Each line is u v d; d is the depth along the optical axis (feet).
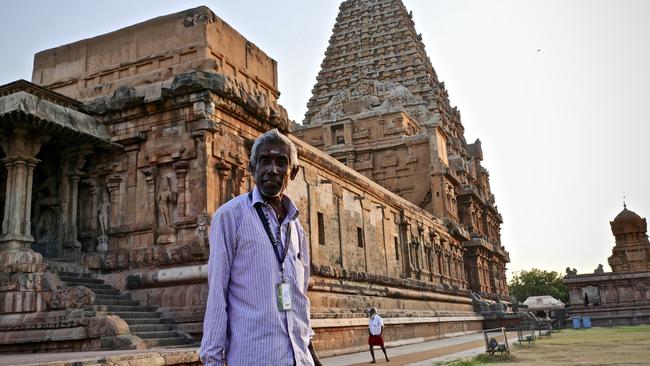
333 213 86.63
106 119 62.18
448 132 196.34
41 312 45.88
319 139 165.07
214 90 57.82
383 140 158.71
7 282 46.83
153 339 45.57
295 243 13.75
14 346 43.52
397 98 168.35
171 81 59.88
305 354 12.66
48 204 61.57
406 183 153.38
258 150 13.82
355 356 67.46
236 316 12.44
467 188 184.44
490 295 183.73
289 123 71.10
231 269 12.79
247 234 12.86
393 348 83.51
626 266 231.91
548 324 126.21
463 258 167.22
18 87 54.95
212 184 57.41
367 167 156.56
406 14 214.69
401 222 116.67
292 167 14.43
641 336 105.91
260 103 64.85
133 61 65.00
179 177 57.93
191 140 58.03
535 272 433.07
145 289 55.16
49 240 61.00
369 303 86.89
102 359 28.58
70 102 60.90
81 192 63.46
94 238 61.52
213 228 13.03
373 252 99.86
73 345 42.04
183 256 54.24
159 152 59.36
